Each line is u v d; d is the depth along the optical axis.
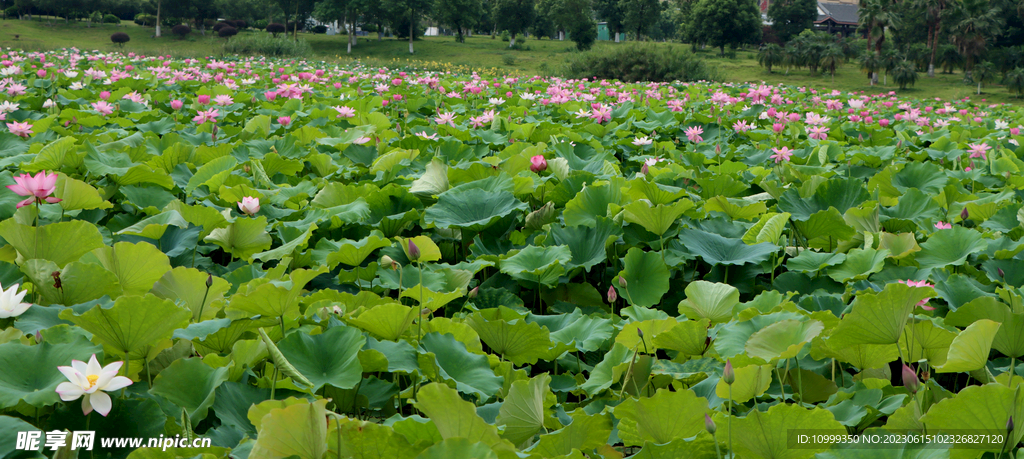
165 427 1.98
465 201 4.51
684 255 3.93
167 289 2.76
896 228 4.80
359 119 8.65
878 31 60.62
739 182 5.52
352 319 2.60
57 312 2.52
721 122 10.46
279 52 40.88
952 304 3.11
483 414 2.22
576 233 4.18
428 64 40.62
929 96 50.44
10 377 1.93
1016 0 69.56
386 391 2.43
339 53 70.00
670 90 18.78
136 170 4.68
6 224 2.89
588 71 37.28
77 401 1.91
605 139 8.52
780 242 4.44
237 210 4.70
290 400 1.85
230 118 9.17
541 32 91.50
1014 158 7.43
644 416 2.01
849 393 2.42
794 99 17.81
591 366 3.14
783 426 1.91
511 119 10.01
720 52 81.50
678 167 6.02
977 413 1.84
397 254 3.87
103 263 2.90
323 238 4.01
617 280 3.71
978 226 4.89
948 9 60.41
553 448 1.97
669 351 3.12
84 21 85.56
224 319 2.52
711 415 2.02
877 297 2.14
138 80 12.08
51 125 7.06
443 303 3.01
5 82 11.45
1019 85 48.56
